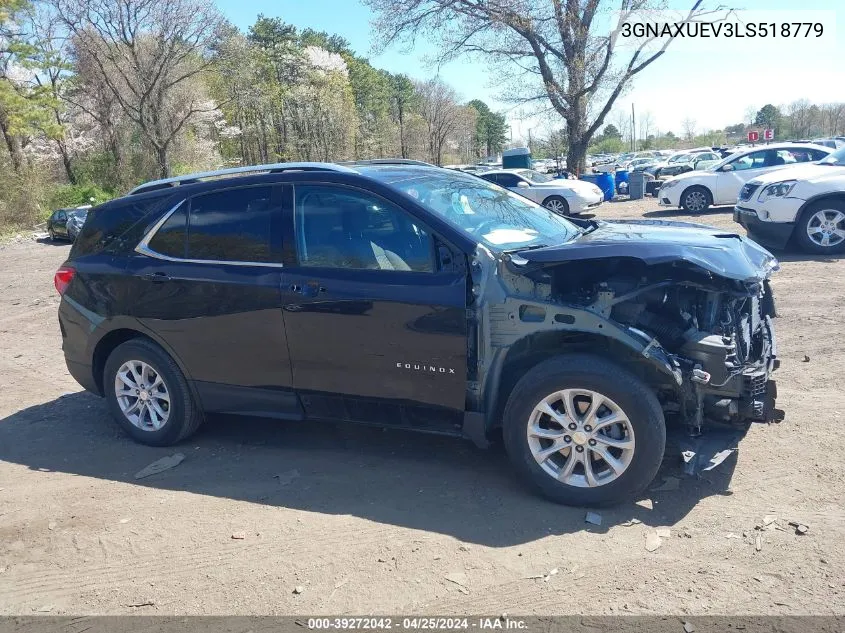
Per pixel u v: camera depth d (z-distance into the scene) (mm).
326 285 4066
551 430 3695
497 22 24406
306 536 3594
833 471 3877
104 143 43688
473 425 3895
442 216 3928
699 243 3771
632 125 84000
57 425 5504
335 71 66812
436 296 3781
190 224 4645
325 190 4223
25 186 33656
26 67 34406
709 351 3531
